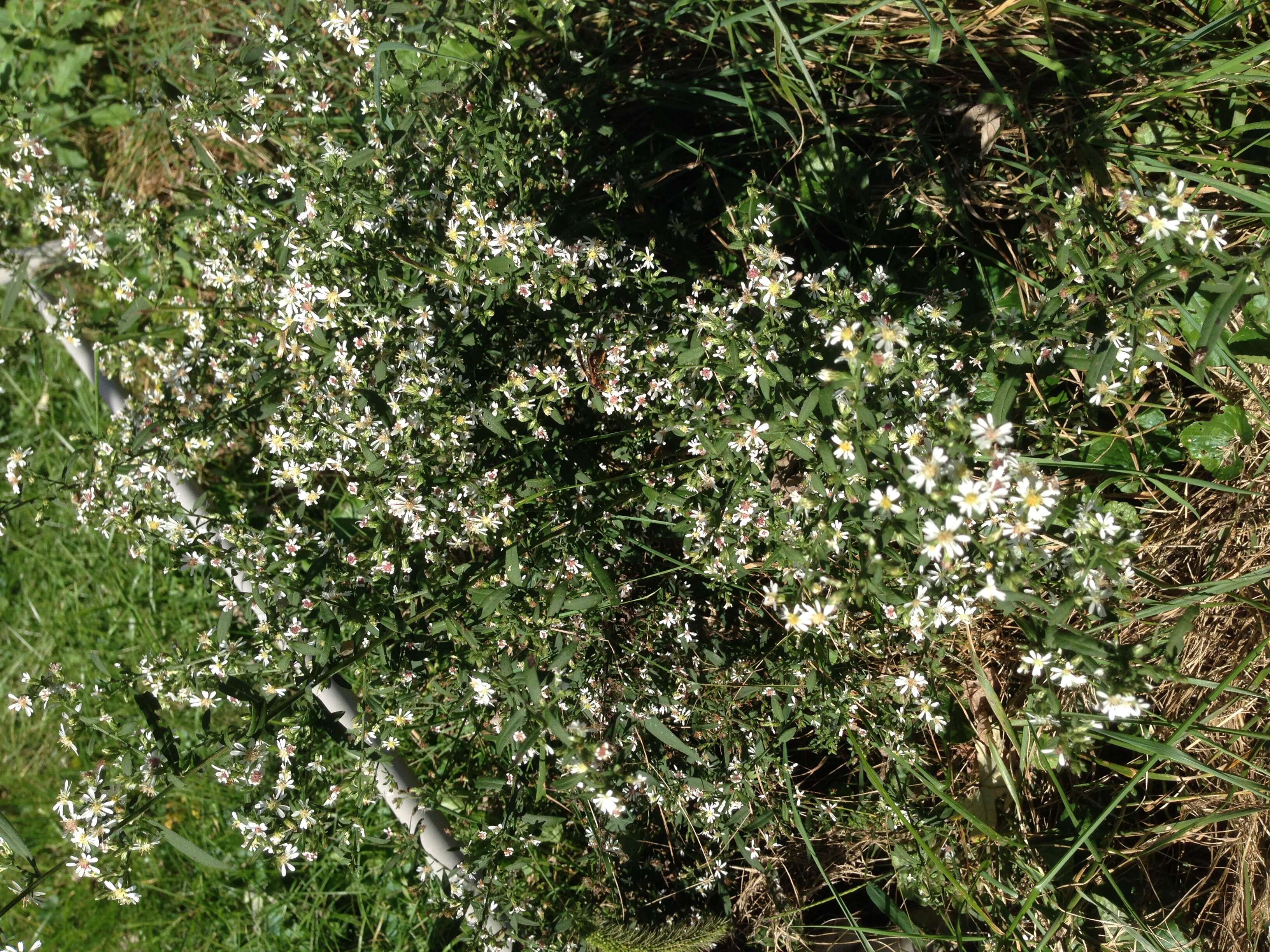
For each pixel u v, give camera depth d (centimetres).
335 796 287
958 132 330
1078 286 238
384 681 281
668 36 358
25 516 437
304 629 268
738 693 290
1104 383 237
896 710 291
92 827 242
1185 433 293
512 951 311
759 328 242
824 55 337
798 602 255
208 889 390
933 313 261
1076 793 311
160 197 450
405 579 274
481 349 286
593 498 283
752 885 329
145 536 299
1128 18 305
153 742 252
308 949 382
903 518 215
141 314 323
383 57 291
